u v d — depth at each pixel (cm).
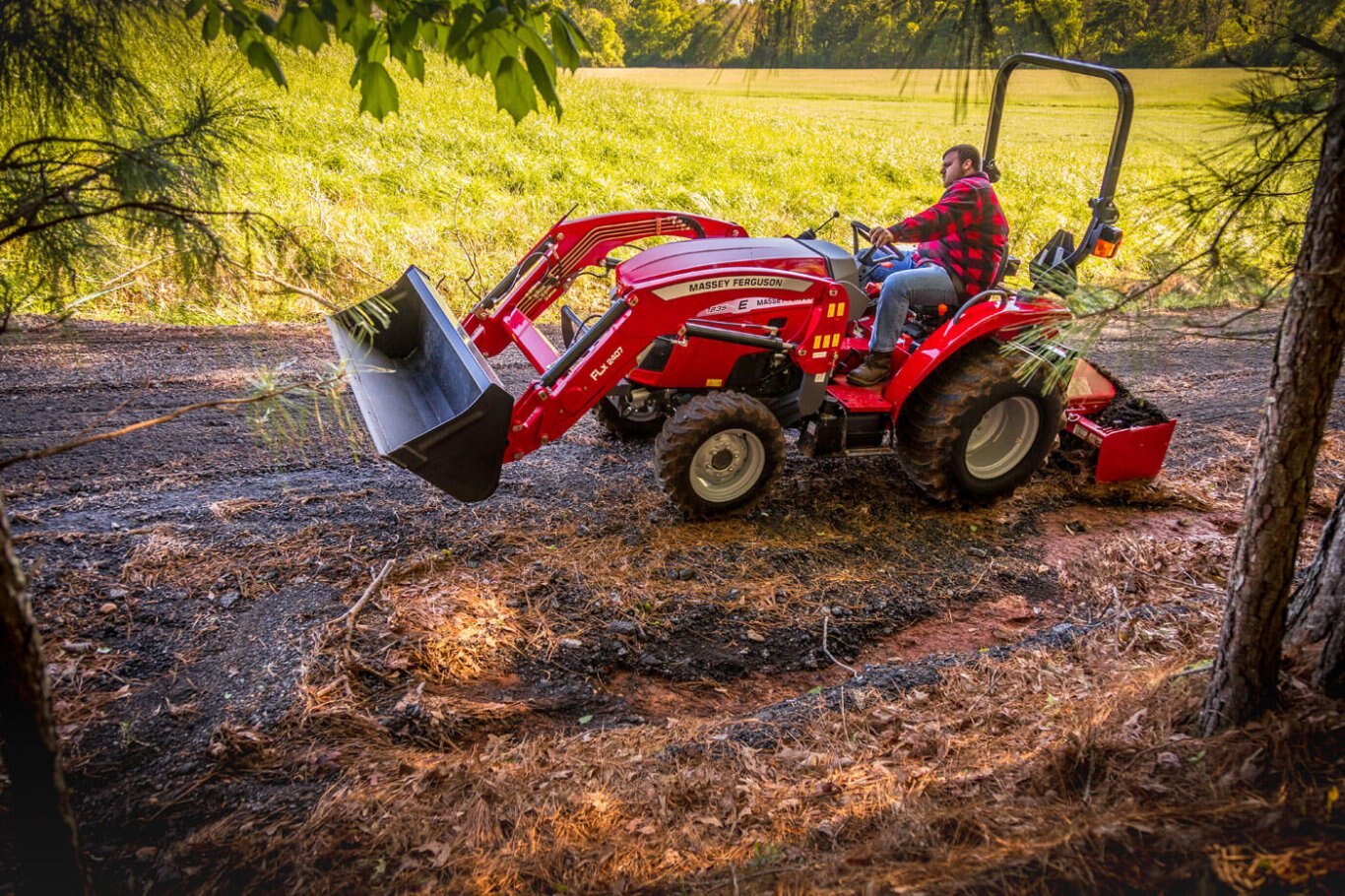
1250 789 247
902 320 469
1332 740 258
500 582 404
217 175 241
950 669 361
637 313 415
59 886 205
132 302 726
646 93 1764
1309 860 221
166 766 287
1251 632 259
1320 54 207
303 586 387
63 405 556
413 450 377
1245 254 235
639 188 1342
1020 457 501
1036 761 282
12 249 229
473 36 228
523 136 1424
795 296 443
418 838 260
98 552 397
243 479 482
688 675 363
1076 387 543
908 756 306
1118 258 1096
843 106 2223
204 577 387
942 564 453
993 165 487
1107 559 459
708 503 457
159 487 464
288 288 249
